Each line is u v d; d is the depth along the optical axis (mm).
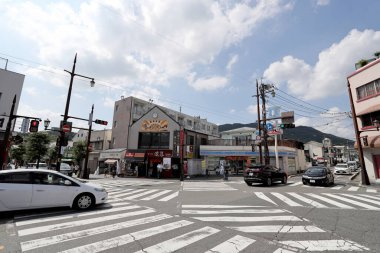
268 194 12258
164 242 4805
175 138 29609
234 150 32062
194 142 32469
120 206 8820
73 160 40000
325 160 58438
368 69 19297
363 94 19953
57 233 5367
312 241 4895
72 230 5602
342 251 4352
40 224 6113
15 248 4445
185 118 47938
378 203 9539
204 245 4641
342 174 32406
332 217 7055
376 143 17594
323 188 15242
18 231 5500
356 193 12648
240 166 32031
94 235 5238
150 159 29719
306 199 10562
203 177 28359
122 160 31750
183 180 23500
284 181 18906
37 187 7230
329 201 10016
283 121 25859
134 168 30094
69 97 15961
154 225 6098
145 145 31531
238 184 18656
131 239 4980
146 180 23812
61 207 8258
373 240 4957
